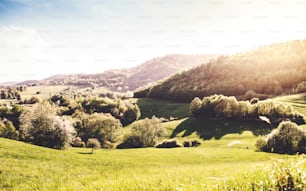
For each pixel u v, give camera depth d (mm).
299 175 5535
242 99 168250
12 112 114750
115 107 153875
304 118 117250
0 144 42750
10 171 23375
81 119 108500
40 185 11625
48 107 86250
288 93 166500
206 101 134000
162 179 8609
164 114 165250
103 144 105938
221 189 5922
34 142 81625
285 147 77438
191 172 11102
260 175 6238
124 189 7461
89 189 8070
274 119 116250
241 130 114688
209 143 106062
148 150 89250
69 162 38656
